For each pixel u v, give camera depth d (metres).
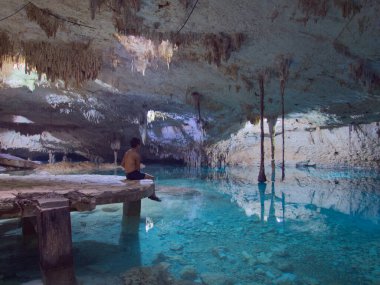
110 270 4.47
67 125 20.09
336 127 18.98
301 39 7.57
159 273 4.33
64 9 6.79
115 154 20.22
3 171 14.93
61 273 4.10
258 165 21.38
